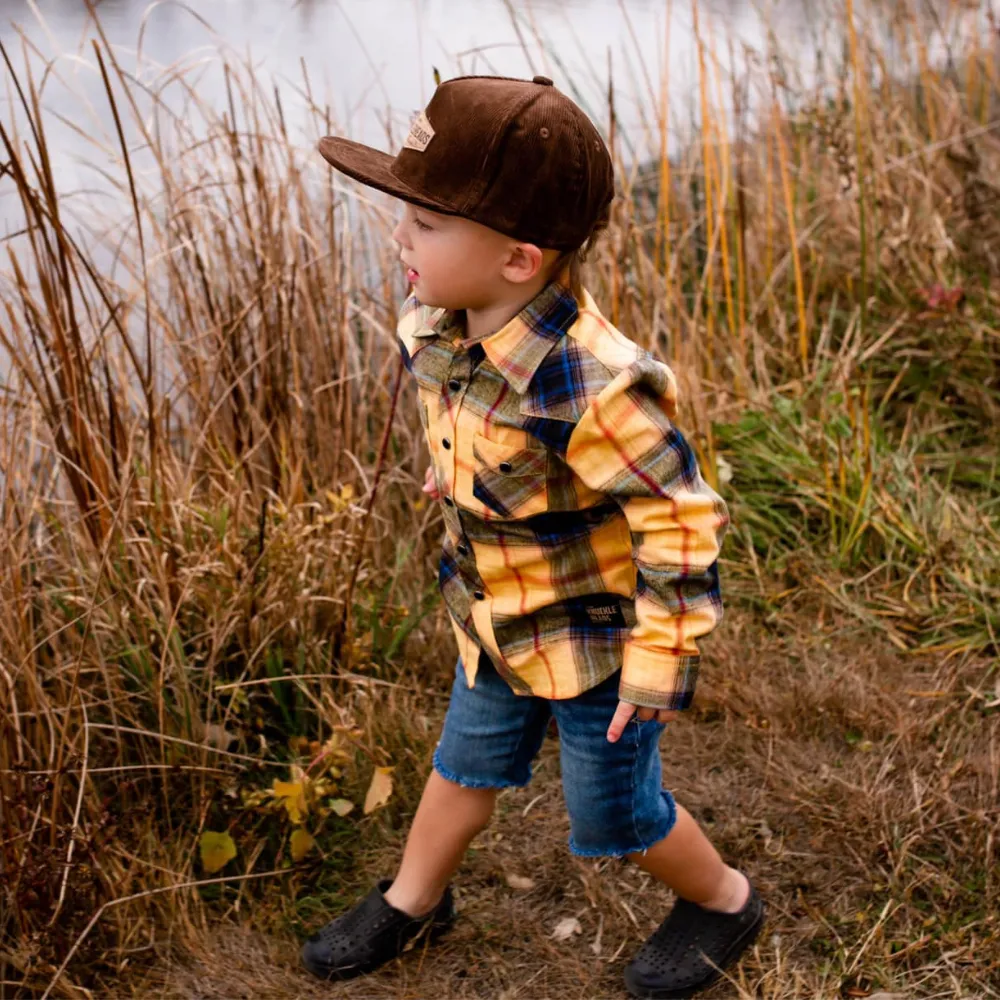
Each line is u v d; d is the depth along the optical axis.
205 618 2.44
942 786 2.30
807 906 2.08
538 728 1.87
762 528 3.12
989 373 3.57
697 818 2.31
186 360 2.76
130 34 4.81
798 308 3.41
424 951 2.03
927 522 3.05
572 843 1.83
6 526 2.16
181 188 2.88
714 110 3.88
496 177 1.46
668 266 3.32
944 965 1.95
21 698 2.15
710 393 3.38
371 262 3.20
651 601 1.58
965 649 2.68
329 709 2.44
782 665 2.73
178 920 2.05
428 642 2.72
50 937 1.92
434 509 3.01
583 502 1.61
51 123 3.87
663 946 1.96
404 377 3.10
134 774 2.27
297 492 2.76
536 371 1.53
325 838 2.26
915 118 4.37
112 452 2.37
